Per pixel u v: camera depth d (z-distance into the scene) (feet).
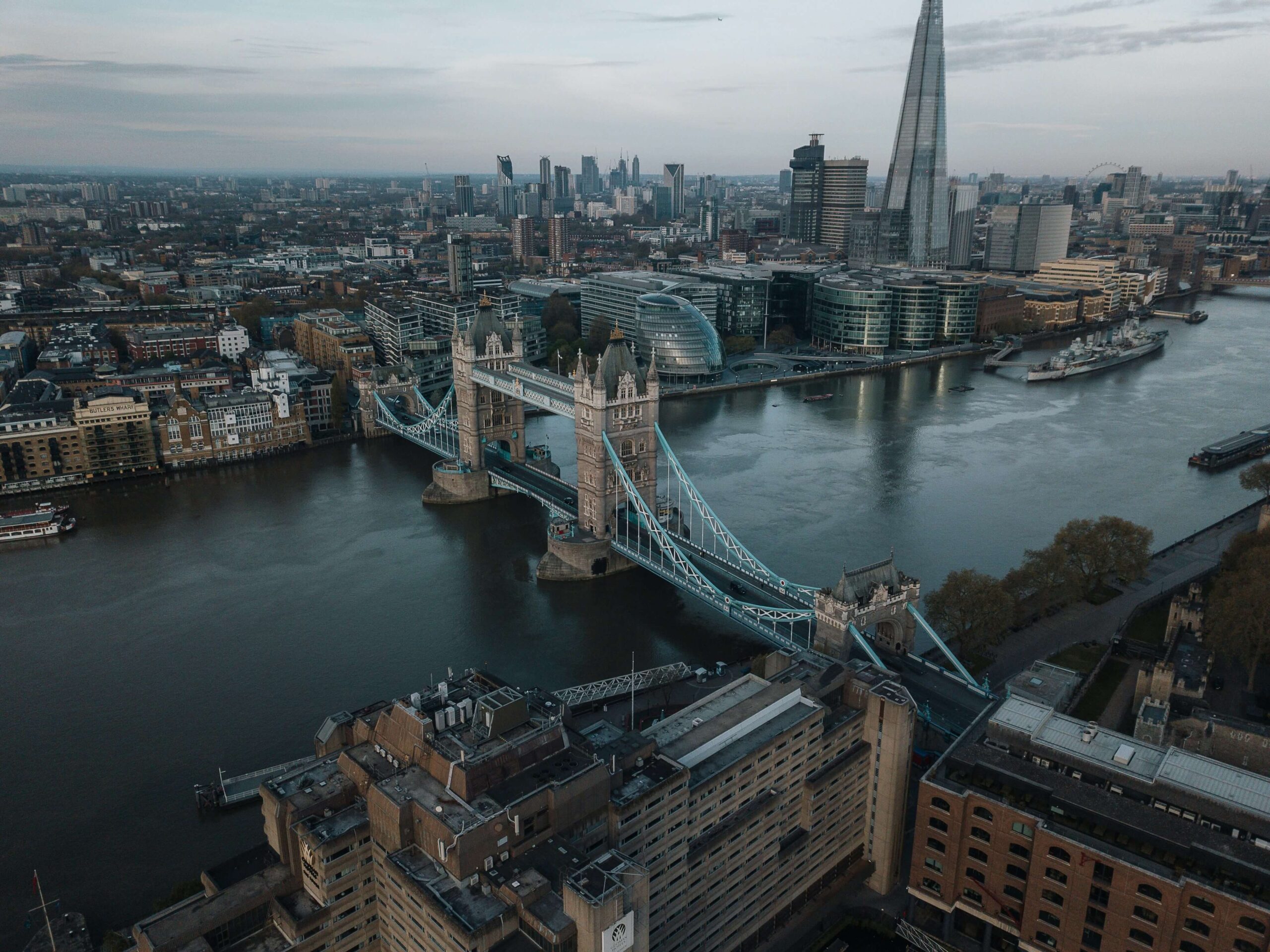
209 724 596.29
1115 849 364.58
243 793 518.37
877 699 451.94
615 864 320.91
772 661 531.91
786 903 442.50
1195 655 611.47
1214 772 384.47
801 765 432.25
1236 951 336.29
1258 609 588.91
